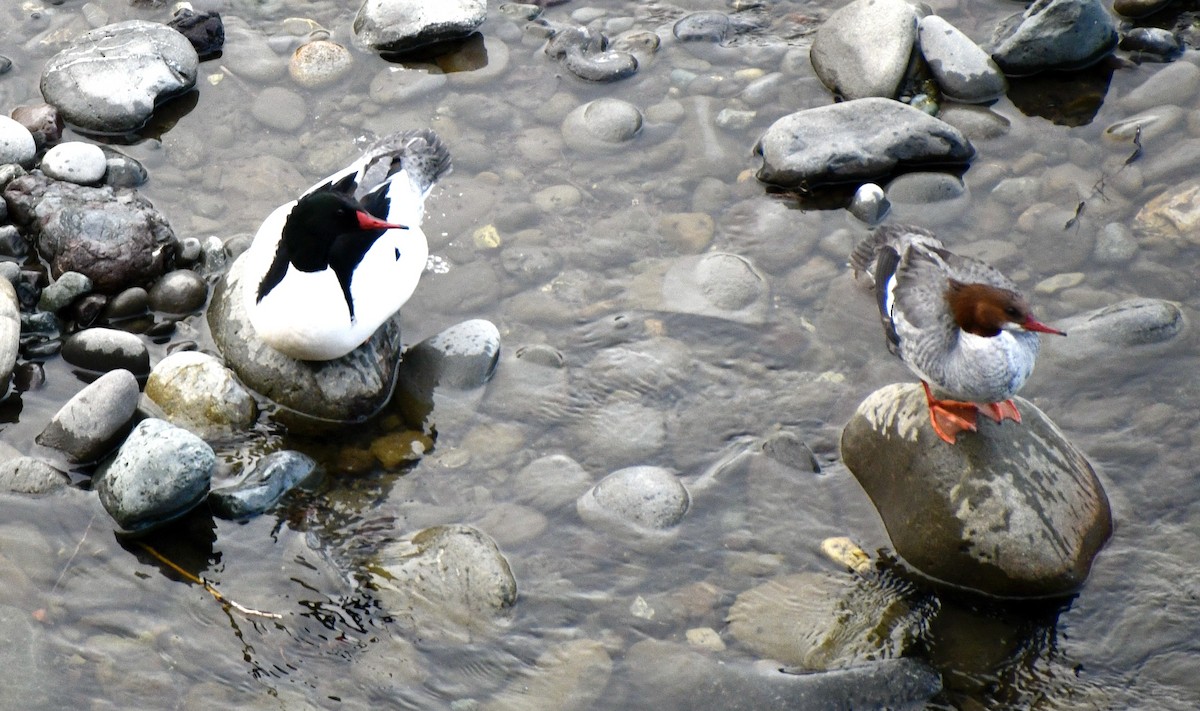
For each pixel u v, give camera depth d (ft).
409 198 32.14
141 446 27.78
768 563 27.58
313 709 24.62
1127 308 32.04
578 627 26.22
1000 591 26.50
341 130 38.63
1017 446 26.86
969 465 26.66
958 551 26.55
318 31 42.14
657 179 37.29
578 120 38.73
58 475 28.66
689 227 35.73
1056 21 39.29
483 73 40.81
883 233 30.66
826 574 27.32
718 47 41.93
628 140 38.40
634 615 26.48
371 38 41.11
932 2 43.11
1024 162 37.19
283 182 36.83
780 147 36.83
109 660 25.25
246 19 42.73
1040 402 30.63
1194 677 24.94
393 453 29.91
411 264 31.22
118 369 30.09
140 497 27.45
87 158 35.73
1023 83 40.06
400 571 27.04
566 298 33.81
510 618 26.32
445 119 39.14
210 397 30.07
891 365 31.86
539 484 29.17
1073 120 38.58
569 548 27.76
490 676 25.29
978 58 39.32
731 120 39.17
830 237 35.29
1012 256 34.30
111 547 27.53
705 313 33.32
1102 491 27.94
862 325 32.91
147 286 33.73
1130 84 39.73
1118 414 30.25
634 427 30.66
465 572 26.73
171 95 39.34
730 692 24.76
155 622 26.09
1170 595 26.40
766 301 33.60
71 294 32.45
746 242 35.24
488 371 31.60
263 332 29.78
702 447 30.25
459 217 35.94
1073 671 25.25
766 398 31.30
